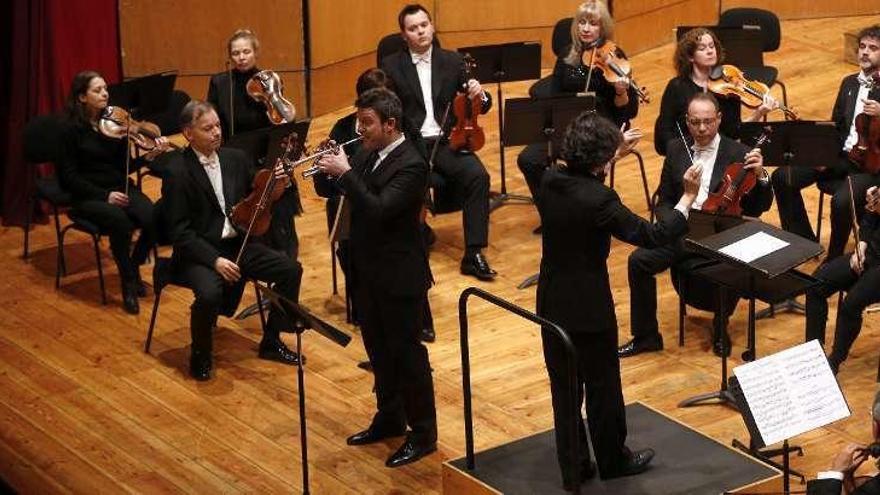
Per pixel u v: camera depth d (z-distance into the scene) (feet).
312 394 35.83
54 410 35.27
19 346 38.34
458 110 41.73
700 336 38.11
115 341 38.60
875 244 35.12
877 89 40.83
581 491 28.60
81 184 40.16
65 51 46.57
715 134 37.58
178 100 44.96
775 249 31.42
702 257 36.11
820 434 33.32
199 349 36.40
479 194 41.55
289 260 37.04
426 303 37.70
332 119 53.01
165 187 36.47
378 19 53.78
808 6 61.62
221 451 33.42
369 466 32.73
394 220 31.04
